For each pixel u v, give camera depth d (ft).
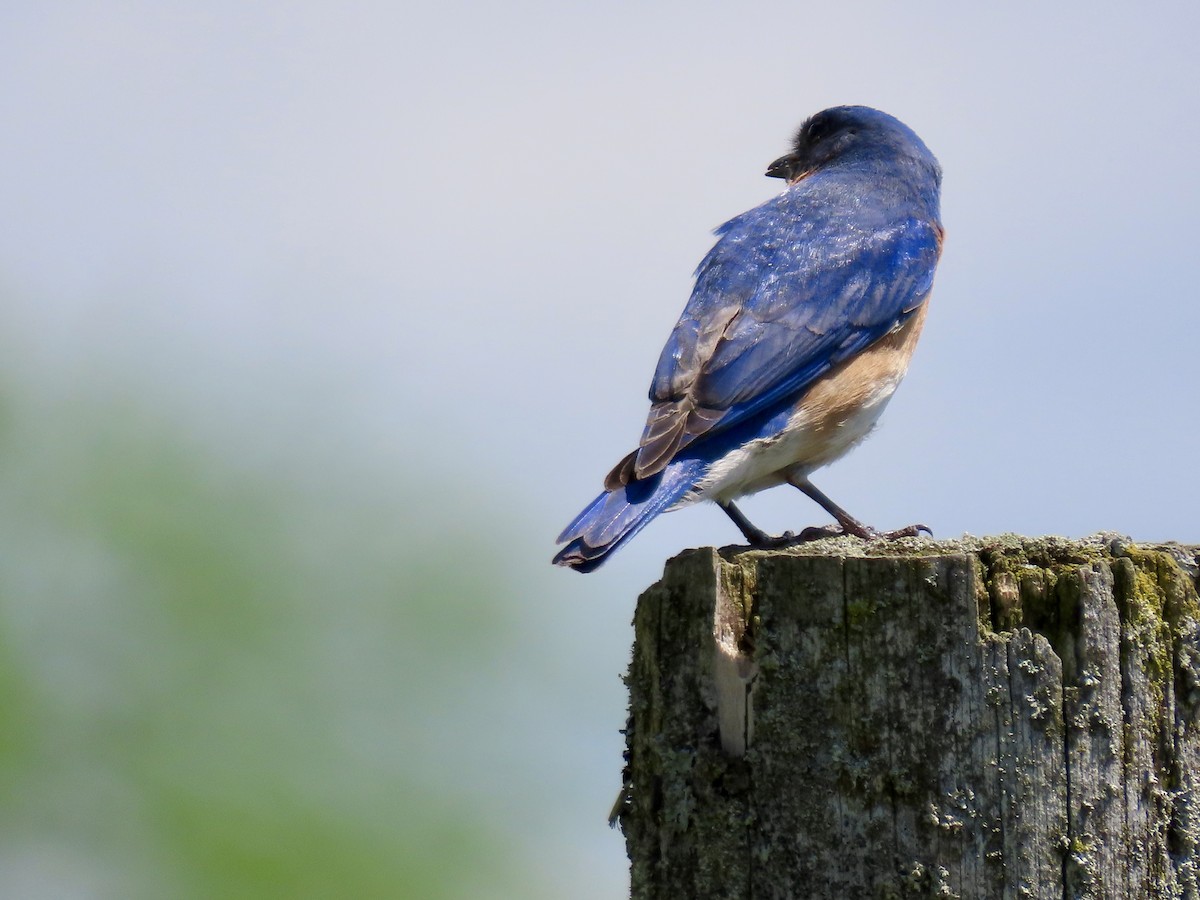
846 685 26.50
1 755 49.70
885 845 26.03
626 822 28.71
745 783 26.89
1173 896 25.93
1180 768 26.32
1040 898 25.50
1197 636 26.71
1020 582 26.53
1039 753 25.77
